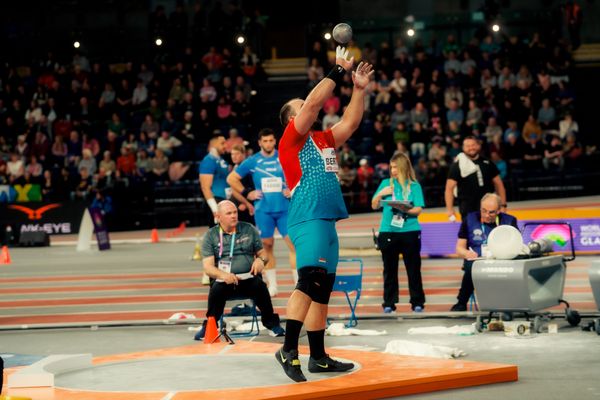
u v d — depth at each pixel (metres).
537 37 36.44
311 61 38.25
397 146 31.62
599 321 10.27
